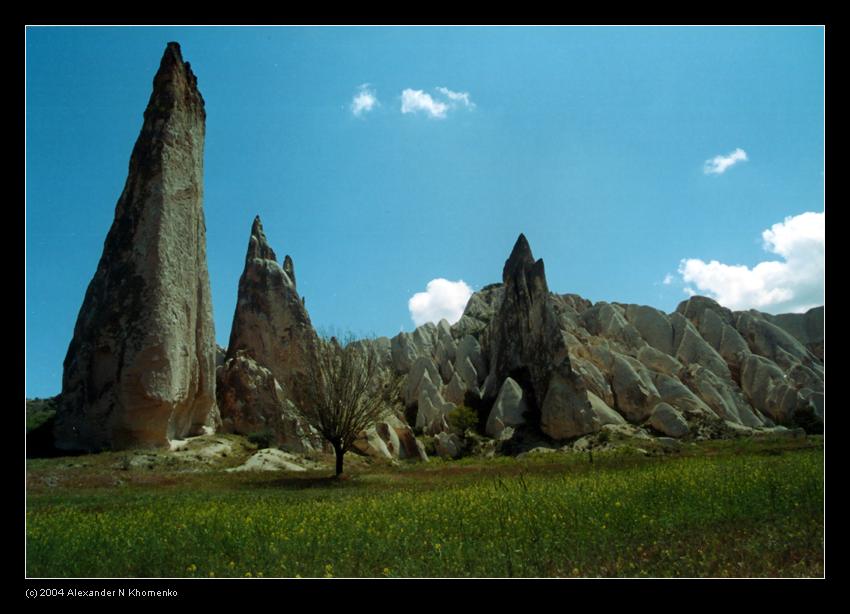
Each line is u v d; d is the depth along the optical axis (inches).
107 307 1488.7
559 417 2388.0
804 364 3085.6
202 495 900.6
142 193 1561.3
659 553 391.9
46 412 1710.1
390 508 577.0
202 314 1704.0
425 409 2992.1
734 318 3390.7
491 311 3954.2
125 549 427.5
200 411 1697.8
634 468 1020.5
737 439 2097.7
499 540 422.6
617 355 2903.5
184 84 1694.1
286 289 2225.6
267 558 396.5
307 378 1599.4
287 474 1352.1
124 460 1299.2
